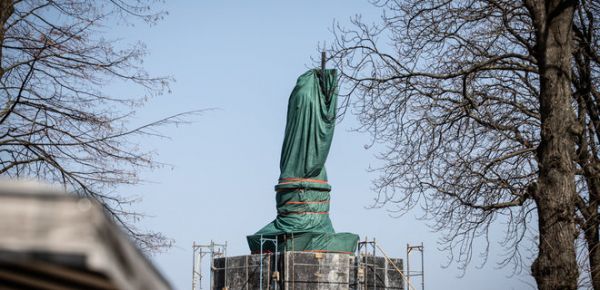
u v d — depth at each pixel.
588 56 78.38
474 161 76.81
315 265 141.38
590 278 66.69
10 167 64.69
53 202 14.14
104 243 14.23
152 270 17.12
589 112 78.50
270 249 145.88
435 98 76.56
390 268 148.62
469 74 73.38
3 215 14.05
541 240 64.06
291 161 146.12
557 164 64.12
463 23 75.62
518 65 70.44
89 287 17.86
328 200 147.25
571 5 65.62
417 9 77.06
